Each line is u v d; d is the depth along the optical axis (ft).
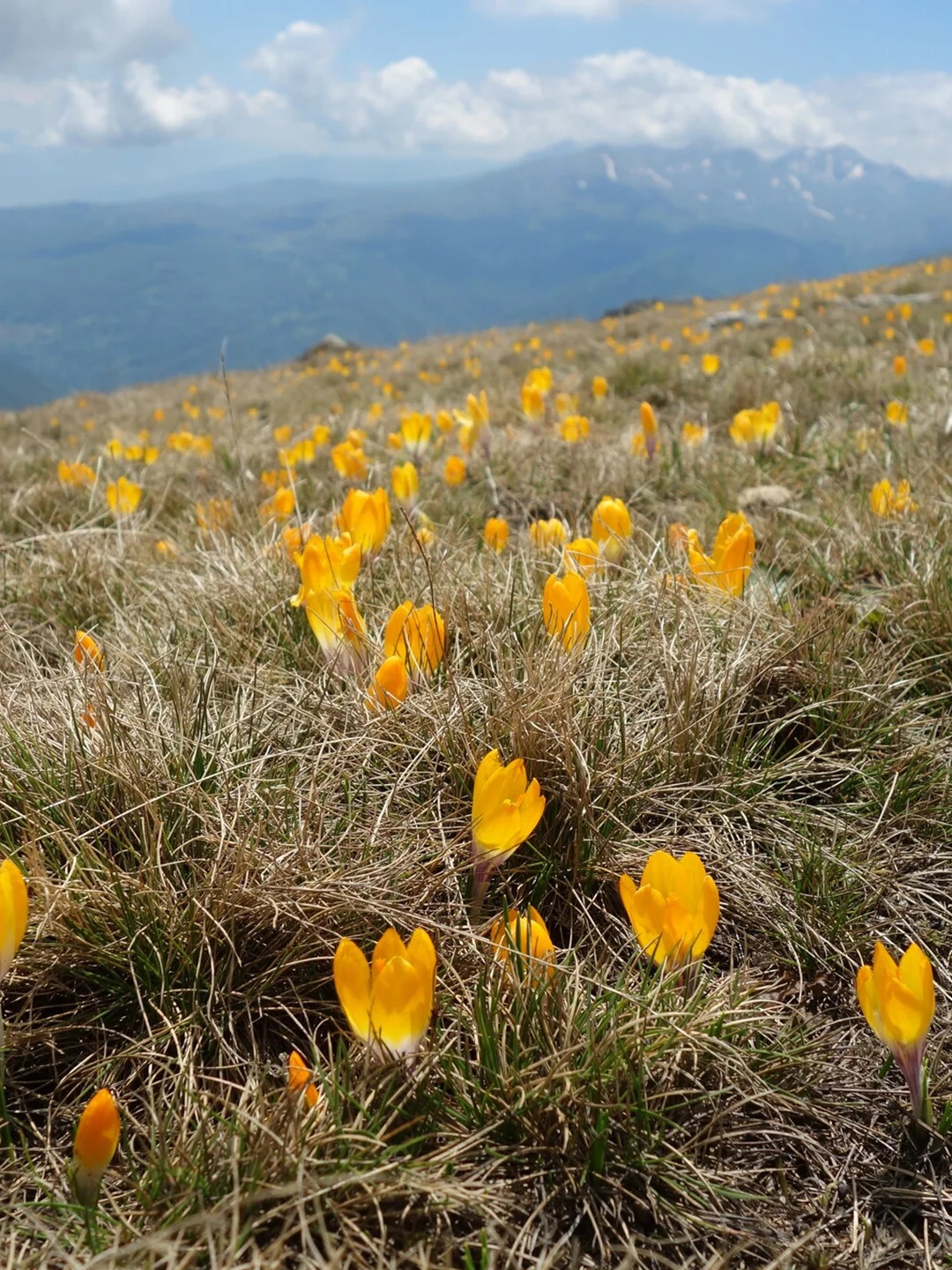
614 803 1.61
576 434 3.62
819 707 1.80
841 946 1.47
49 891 1.37
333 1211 1.12
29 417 12.15
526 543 2.53
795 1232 1.19
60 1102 1.28
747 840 1.62
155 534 2.94
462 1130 1.23
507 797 1.35
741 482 3.18
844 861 1.56
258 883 1.42
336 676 1.84
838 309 12.39
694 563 2.04
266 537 2.63
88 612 2.34
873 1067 1.34
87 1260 1.08
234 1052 1.31
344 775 1.61
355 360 15.46
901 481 2.70
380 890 1.41
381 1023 1.20
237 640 1.98
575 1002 1.29
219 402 10.35
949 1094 1.30
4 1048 1.30
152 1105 1.20
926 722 1.80
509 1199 1.18
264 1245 1.12
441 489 3.40
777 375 5.59
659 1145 1.23
